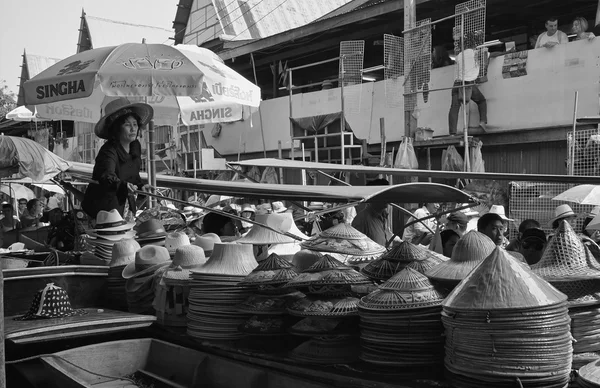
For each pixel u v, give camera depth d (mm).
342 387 2744
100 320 3730
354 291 3260
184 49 7602
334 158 14008
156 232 5543
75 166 8578
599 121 9484
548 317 2268
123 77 6422
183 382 3678
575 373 2404
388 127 13531
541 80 10922
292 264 3773
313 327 2994
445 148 12586
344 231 3977
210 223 6371
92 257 5207
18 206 16328
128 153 5887
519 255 3725
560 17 13734
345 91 14164
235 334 3617
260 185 4918
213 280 3613
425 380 2594
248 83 7715
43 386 3697
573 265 2625
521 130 11242
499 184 10859
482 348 2297
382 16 13680
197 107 9547
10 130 27188
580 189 7727
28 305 4434
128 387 3713
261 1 22922
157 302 4168
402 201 4941
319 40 16125
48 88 6742
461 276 2701
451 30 14711
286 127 15930
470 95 11625
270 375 3086
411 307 2631
